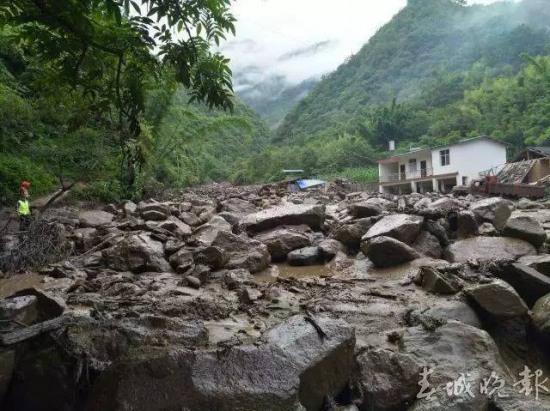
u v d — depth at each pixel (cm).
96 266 933
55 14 392
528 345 554
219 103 460
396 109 5184
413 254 888
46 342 437
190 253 922
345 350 415
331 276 870
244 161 5666
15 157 1694
